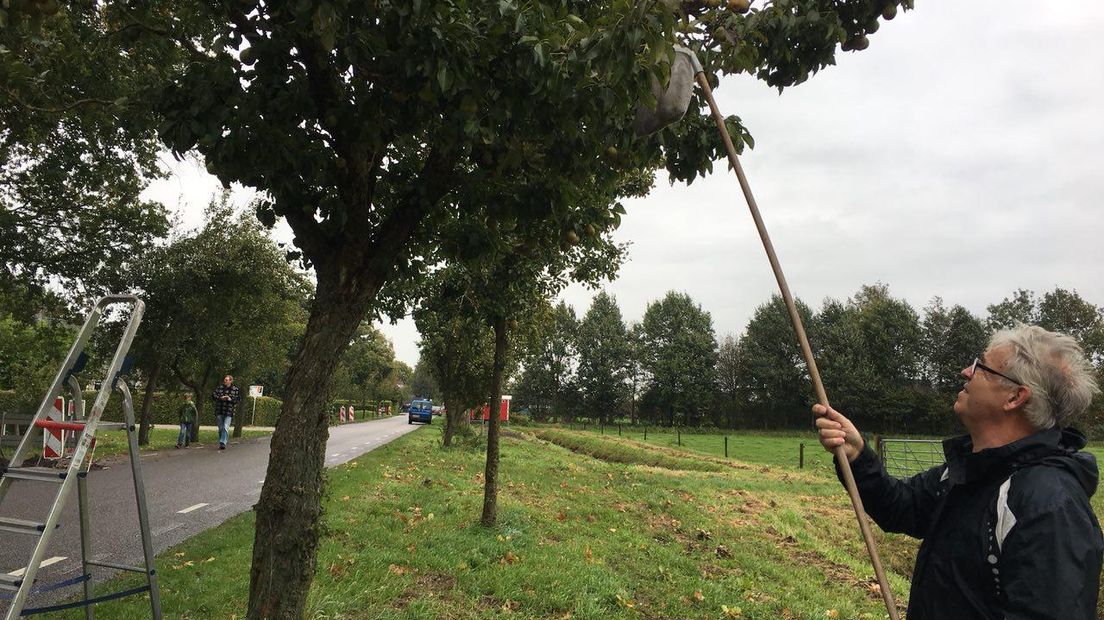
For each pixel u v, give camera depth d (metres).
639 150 4.32
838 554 9.61
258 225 19.94
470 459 17.36
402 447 20.19
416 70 3.36
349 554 6.32
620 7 3.13
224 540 6.95
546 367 74.81
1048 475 1.77
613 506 11.12
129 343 3.73
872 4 4.77
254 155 3.53
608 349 72.25
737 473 20.67
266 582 3.48
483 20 3.50
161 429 29.02
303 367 3.75
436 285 9.32
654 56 3.03
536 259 7.79
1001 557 1.77
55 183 13.27
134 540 7.36
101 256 15.47
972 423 2.09
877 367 63.38
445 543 7.09
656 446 34.91
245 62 3.59
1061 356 1.98
